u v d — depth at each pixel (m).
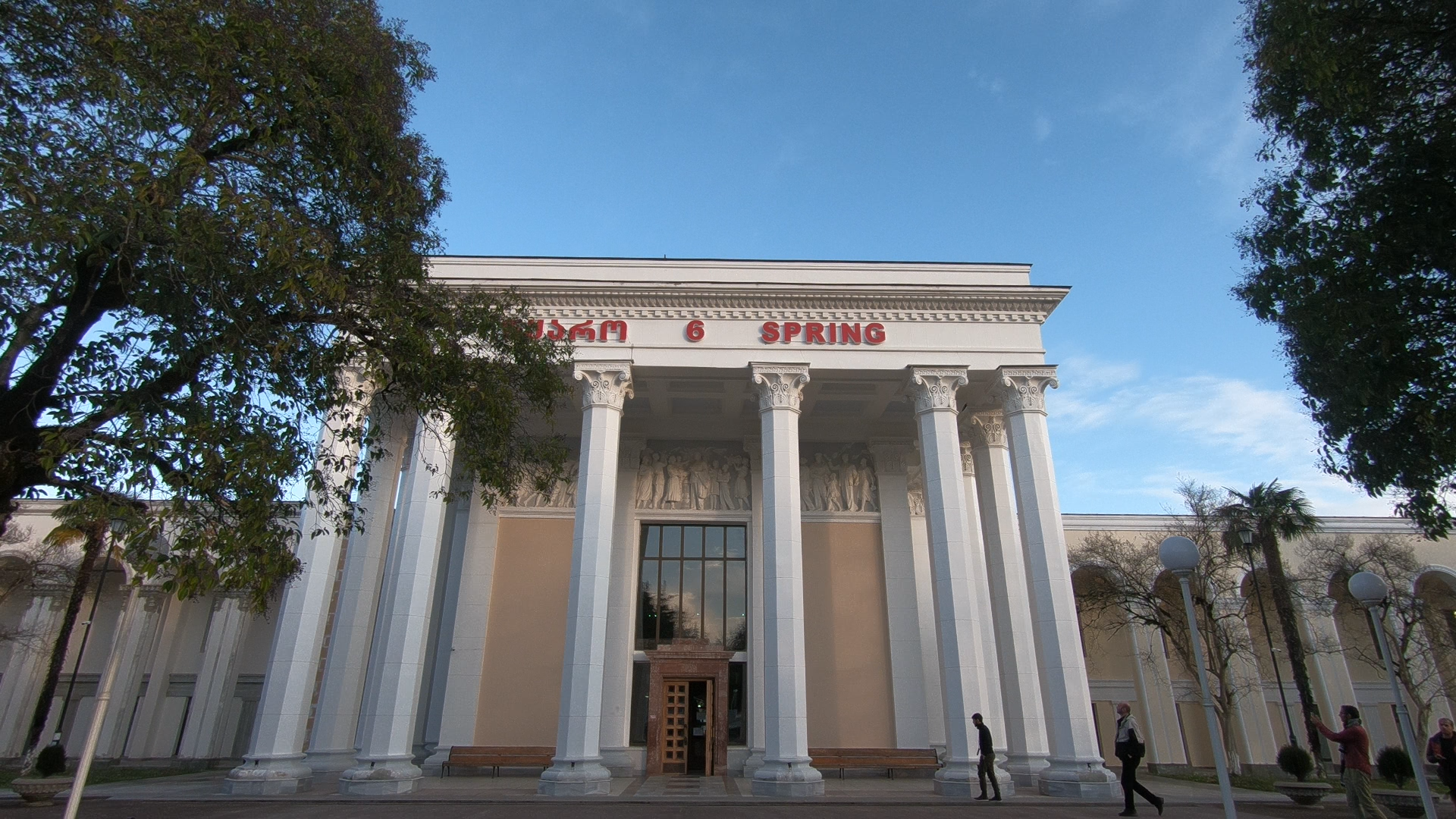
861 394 23.98
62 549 34.47
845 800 16.08
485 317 11.64
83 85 7.88
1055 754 18.22
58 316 8.43
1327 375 11.22
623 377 20.92
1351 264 10.70
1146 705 34.34
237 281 8.23
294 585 18.81
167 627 36.41
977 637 19.05
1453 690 33.88
